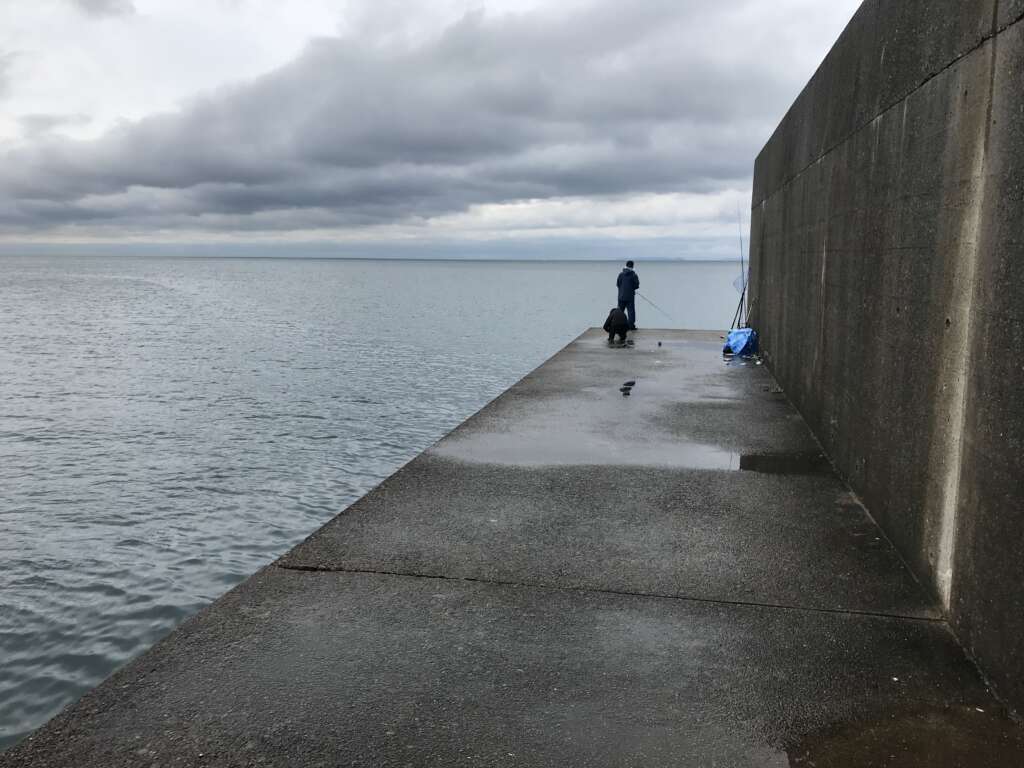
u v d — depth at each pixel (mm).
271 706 2268
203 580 12383
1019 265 2266
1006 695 2305
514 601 3006
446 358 43969
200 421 26328
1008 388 2328
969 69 2736
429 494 4406
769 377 9070
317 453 21531
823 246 5766
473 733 2145
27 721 8320
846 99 4996
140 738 2107
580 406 7215
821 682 2432
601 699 2322
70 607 11219
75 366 41438
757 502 4297
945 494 2904
